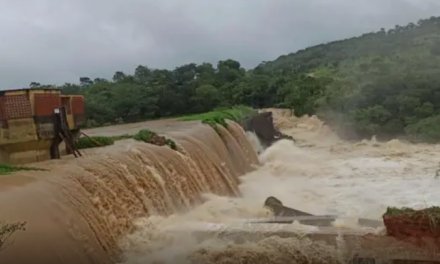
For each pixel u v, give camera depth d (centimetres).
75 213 1356
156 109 6259
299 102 7088
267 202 2134
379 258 1422
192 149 2494
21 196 1274
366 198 2594
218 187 2505
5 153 1777
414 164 3528
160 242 1544
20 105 1767
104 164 1689
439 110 5222
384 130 5200
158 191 1858
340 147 4731
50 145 1873
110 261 1409
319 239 1476
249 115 5250
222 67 8475
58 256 1188
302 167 3616
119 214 1568
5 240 1088
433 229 1382
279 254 1482
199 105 6612
